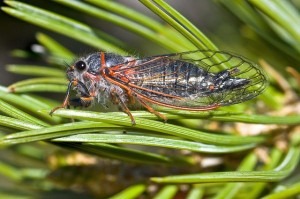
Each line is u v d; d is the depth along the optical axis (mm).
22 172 192
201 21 249
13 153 198
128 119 165
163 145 166
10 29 253
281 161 179
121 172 182
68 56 190
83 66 183
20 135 158
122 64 182
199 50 169
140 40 253
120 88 182
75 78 182
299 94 188
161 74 180
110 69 182
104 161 182
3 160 199
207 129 181
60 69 195
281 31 188
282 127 181
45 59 195
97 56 183
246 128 184
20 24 251
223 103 174
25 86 177
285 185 178
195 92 177
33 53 196
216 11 245
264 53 192
